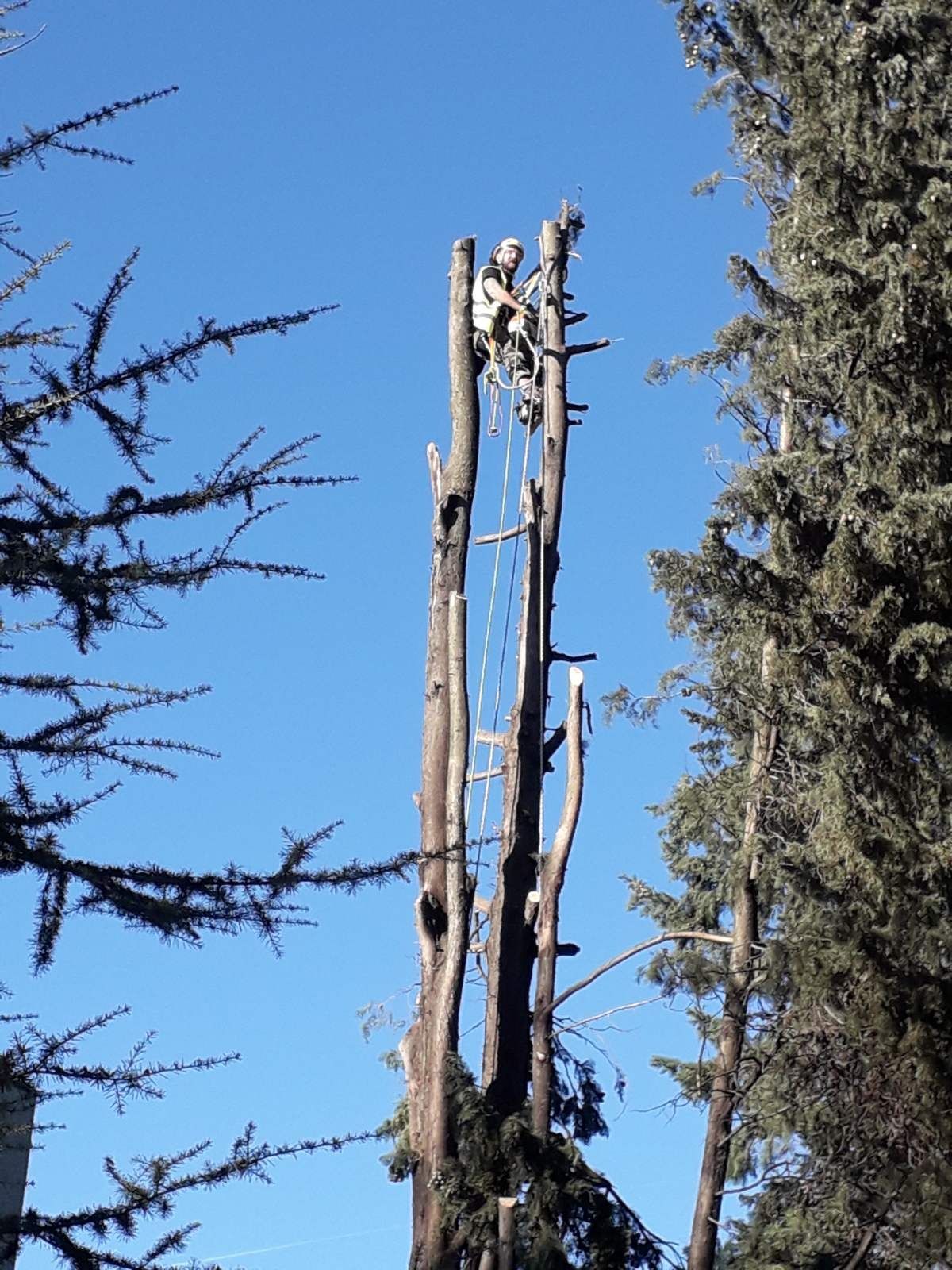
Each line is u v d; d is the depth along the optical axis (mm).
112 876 8273
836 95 19109
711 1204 16516
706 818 18750
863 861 15711
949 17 19312
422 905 15320
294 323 8680
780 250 19438
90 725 8602
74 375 8633
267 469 8836
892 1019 15352
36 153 8320
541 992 15570
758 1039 17141
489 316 16906
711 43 20641
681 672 18641
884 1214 15508
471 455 16609
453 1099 14672
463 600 16062
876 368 17453
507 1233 13914
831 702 16578
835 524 17094
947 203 17828
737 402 18938
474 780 15766
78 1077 8070
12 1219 8031
